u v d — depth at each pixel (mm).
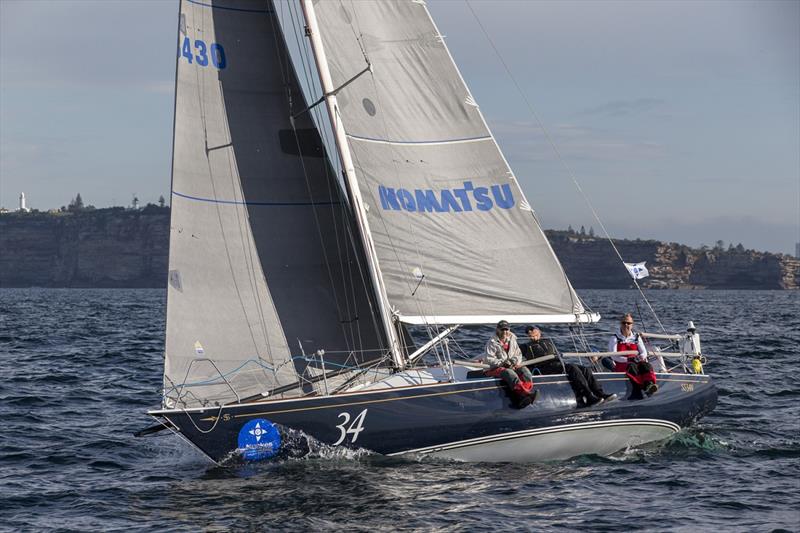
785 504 37750
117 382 76750
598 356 45781
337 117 43906
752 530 34344
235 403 41375
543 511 36406
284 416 41500
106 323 165875
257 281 43719
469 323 45844
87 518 36156
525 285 46094
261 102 44719
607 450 45938
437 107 45625
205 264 42594
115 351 104312
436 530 34000
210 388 42250
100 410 62312
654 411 46344
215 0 44188
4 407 61938
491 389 43344
